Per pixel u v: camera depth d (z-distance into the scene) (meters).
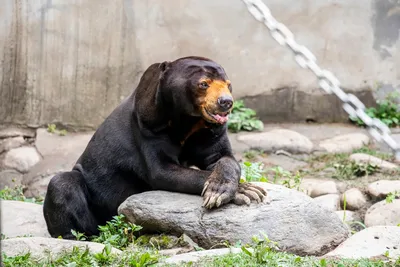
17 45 14.14
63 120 14.42
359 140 13.91
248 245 6.89
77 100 14.45
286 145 13.54
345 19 15.07
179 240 7.42
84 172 8.80
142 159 8.32
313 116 15.27
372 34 15.12
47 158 13.45
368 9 15.05
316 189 11.01
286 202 7.53
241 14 14.96
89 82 14.45
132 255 6.72
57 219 8.56
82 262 6.52
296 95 15.20
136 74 14.64
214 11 14.89
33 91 14.28
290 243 7.31
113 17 14.41
